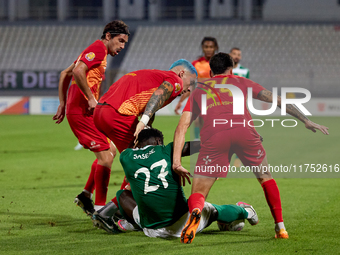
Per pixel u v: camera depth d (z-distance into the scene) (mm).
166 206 13461
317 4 102625
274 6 104188
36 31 108750
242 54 99500
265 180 13703
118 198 14594
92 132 16422
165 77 15578
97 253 12172
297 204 18781
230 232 14570
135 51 103562
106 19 108438
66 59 103688
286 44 100062
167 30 106438
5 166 30469
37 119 74500
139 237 13969
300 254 12078
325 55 97875
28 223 15773
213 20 105250
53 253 12188
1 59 104438
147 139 14023
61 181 24750
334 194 20953
